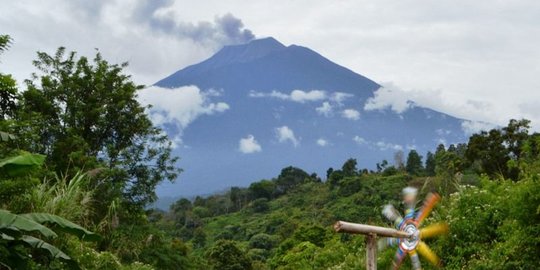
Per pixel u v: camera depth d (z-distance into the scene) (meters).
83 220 14.58
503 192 14.67
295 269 27.69
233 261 55.34
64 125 24.77
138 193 25.02
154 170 26.05
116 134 26.22
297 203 94.25
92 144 25.12
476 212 14.64
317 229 44.50
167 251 23.77
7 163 10.60
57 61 25.89
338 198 79.50
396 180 71.56
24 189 12.08
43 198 12.49
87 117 24.77
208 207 117.62
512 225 12.58
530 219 11.35
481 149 36.94
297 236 44.69
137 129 26.22
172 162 26.44
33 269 11.19
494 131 37.03
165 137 26.67
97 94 25.69
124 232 21.30
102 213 20.12
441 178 18.64
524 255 11.74
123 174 23.88
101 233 18.05
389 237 11.48
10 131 15.34
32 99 24.38
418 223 11.66
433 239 15.34
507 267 12.16
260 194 115.50
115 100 25.81
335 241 30.45
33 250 11.91
